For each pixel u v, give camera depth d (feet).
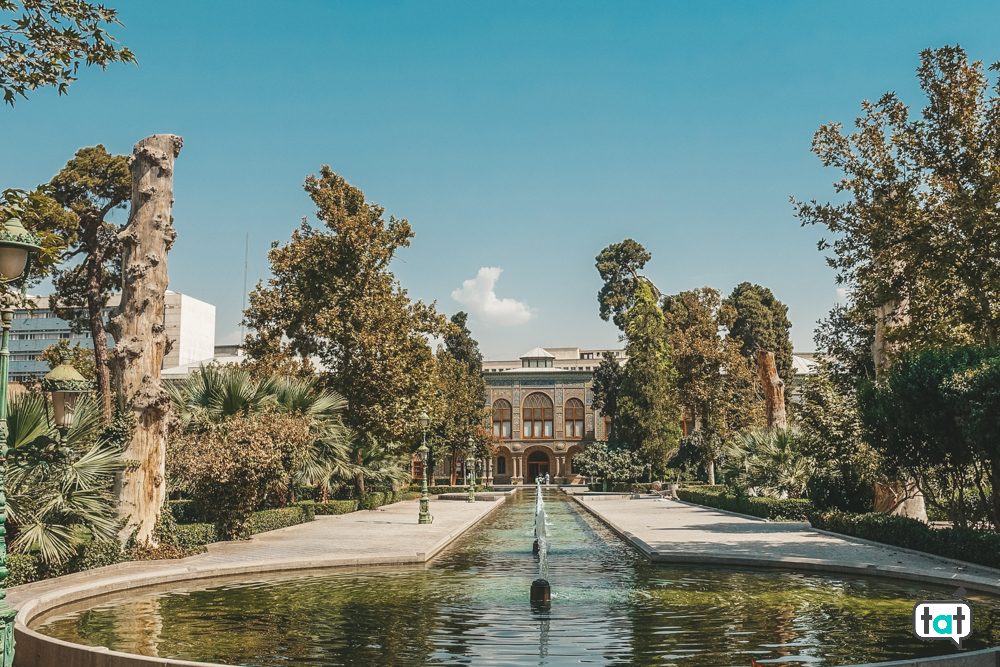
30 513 38.17
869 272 55.26
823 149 55.88
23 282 23.00
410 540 58.44
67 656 22.45
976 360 43.39
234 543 56.59
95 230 94.99
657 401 153.07
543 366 225.97
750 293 182.50
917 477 53.26
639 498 135.95
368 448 102.89
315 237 95.14
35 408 39.40
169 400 49.52
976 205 47.37
